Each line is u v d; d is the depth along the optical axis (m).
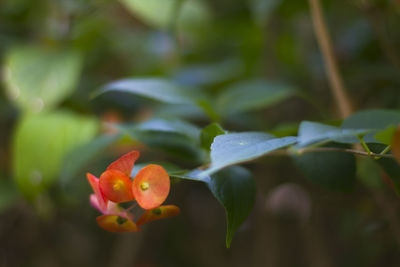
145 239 0.99
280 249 0.94
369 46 0.85
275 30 0.95
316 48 0.97
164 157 0.86
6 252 0.91
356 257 0.84
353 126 0.50
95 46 0.86
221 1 1.05
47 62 0.70
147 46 0.94
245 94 0.68
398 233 0.62
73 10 0.82
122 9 1.04
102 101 0.78
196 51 1.00
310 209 0.86
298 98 0.91
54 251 0.96
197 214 1.07
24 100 0.66
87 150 0.59
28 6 0.85
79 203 0.89
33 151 0.64
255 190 0.49
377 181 0.61
